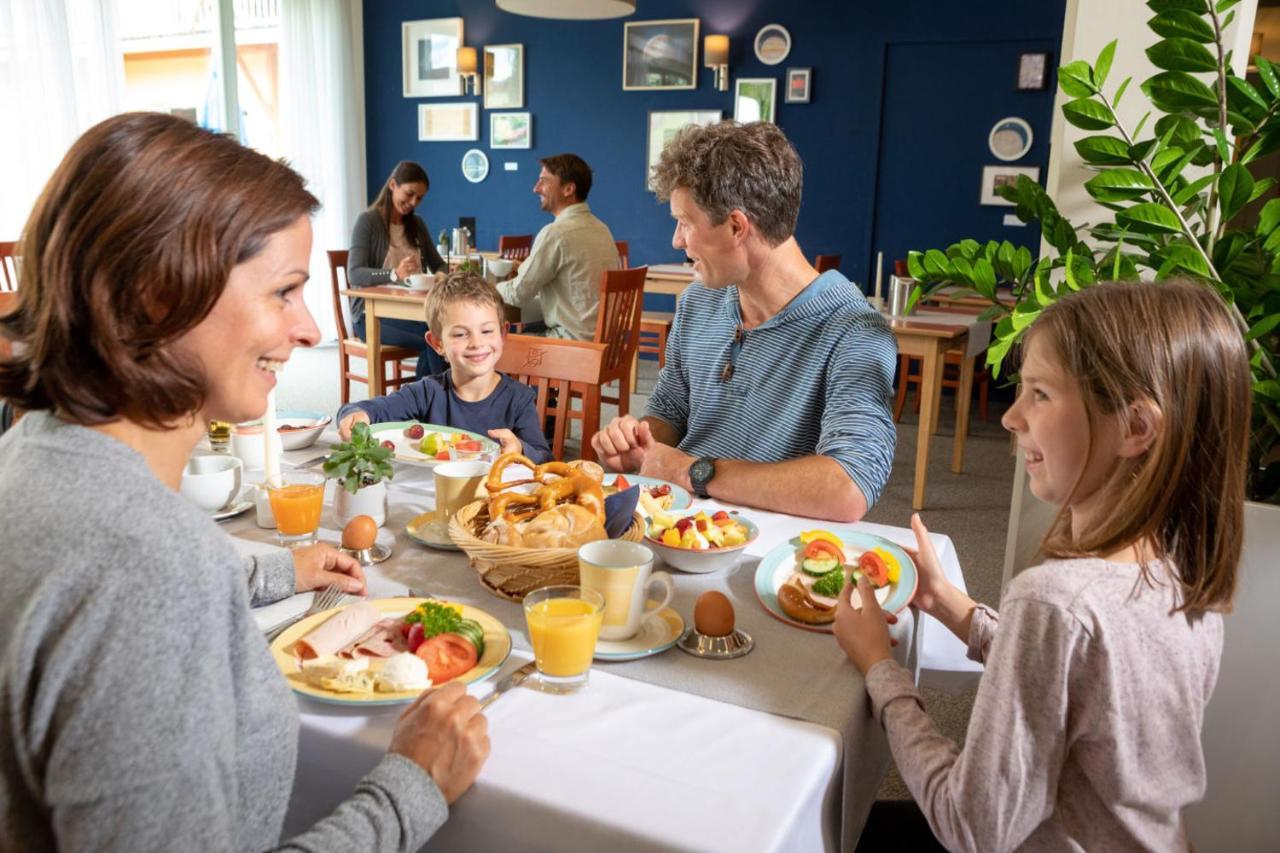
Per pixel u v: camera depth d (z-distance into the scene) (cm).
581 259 417
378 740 84
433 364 442
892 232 642
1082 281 148
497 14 721
